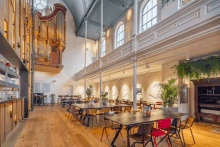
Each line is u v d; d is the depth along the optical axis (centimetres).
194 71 589
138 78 1196
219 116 569
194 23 398
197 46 458
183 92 649
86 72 1325
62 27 1420
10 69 480
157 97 952
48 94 1583
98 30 1550
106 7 1126
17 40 467
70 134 465
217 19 338
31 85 1047
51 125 584
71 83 1706
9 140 411
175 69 662
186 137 436
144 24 1012
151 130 311
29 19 896
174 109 615
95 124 597
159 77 972
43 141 403
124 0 1057
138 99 1182
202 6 379
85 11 1255
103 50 1658
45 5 1557
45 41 1309
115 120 331
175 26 458
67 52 1700
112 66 841
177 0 669
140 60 657
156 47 526
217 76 573
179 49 491
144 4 1019
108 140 406
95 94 1906
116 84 1507
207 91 625
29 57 929
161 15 766
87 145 374
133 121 321
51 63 1352
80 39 1778
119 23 1293
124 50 730
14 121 520
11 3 380
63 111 979
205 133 472
